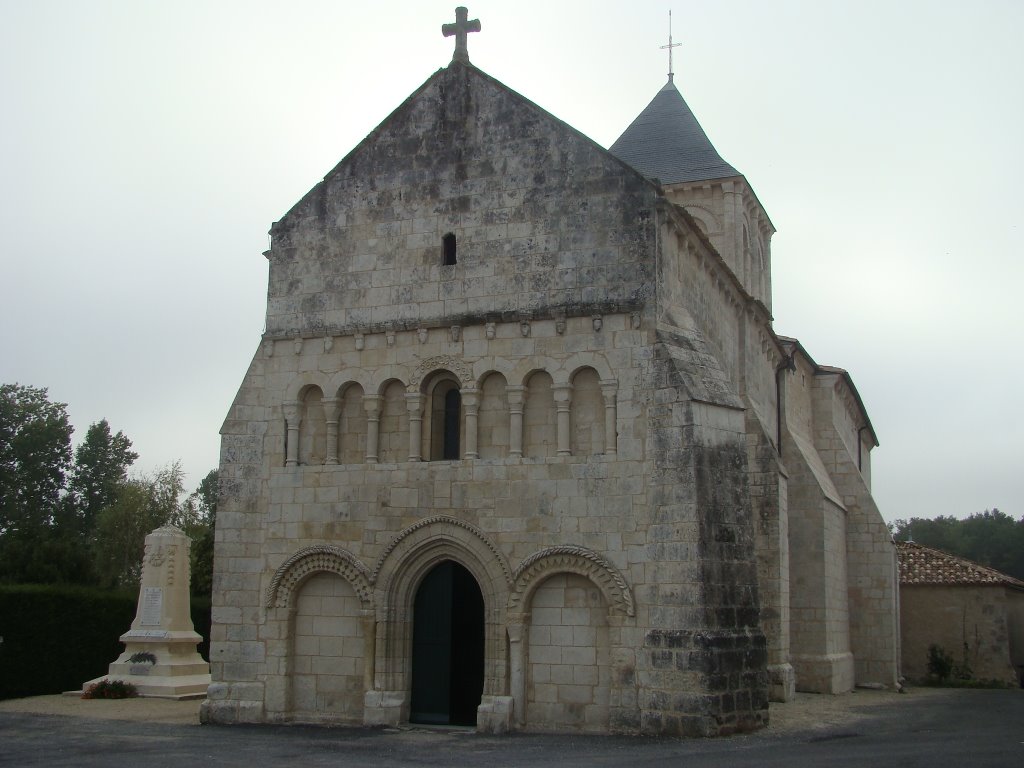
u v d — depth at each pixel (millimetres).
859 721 23391
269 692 23391
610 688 20891
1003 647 40531
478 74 24688
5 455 73812
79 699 31281
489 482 22562
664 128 44938
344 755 18016
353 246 24891
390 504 23312
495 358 23078
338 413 24359
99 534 72188
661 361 21594
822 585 31969
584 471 21812
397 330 24016
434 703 22859
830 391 40344
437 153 24609
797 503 32719
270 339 25078
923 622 41844
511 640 21625
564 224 23125
